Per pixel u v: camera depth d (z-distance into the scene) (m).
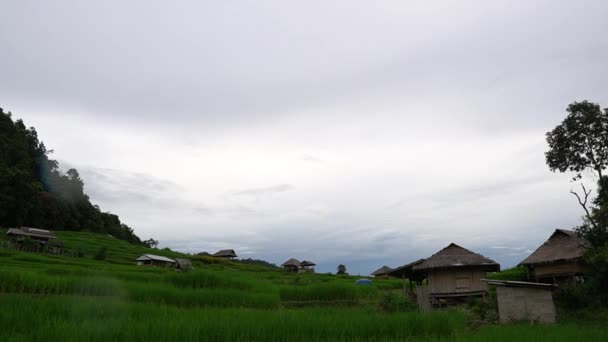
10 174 80.56
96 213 117.69
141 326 11.00
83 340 9.66
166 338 10.20
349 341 11.91
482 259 31.09
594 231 28.44
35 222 88.19
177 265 62.78
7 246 56.78
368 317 14.52
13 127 99.38
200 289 23.58
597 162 37.91
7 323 11.34
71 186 113.94
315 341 11.43
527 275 39.03
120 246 85.94
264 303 22.14
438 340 12.14
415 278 35.56
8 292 19.20
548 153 40.09
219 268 70.44
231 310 16.53
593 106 37.94
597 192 35.28
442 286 30.81
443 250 32.91
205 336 10.65
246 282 28.27
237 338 10.91
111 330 10.42
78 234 91.94
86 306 14.45
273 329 11.90
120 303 15.73
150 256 65.31
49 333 9.98
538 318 21.61
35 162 105.31
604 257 25.52
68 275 25.78
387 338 12.28
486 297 30.11
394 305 25.44
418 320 14.25
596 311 25.16
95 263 47.31
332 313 15.95
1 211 78.19
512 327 15.73
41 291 19.97
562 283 31.64
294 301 27.53
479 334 13.42
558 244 36.28
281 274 64.94
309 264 101.38
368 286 31.16
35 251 59.88
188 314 14.57
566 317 23.59
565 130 38.81
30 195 85.00
